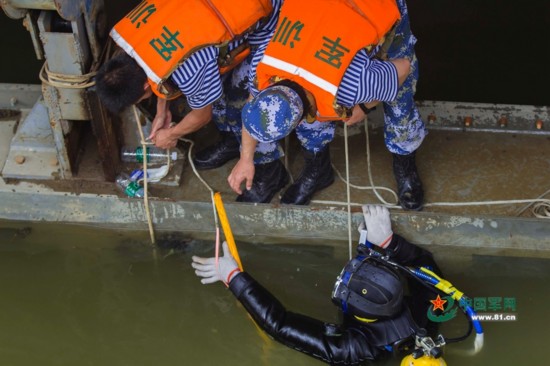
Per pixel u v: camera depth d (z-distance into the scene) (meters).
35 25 2.83
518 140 3.54
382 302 2.63
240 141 3.21
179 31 2.46
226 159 3.42
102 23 2.96
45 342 2.98
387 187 3.36
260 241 3.33
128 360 2.92
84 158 3.39
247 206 3.21
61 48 2.81
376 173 3.42
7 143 3.51
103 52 3.00
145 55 2.45
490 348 2.93
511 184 3.36
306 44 2.37
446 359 2.90
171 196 3.31
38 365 2.89
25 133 3.44
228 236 3.07
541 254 3.25
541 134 3.56
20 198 3.31
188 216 3.29
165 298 3.14
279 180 3.32
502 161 3.46
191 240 3.33
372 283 2.65
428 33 4.53
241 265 3.17
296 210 3.21
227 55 2.64
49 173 3.34
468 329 2.98
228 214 3.25
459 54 4.40
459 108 3.66
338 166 3.46
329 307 3.09
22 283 3.19
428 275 2.84
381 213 3.14
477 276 3.20
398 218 3.19
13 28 4.66
